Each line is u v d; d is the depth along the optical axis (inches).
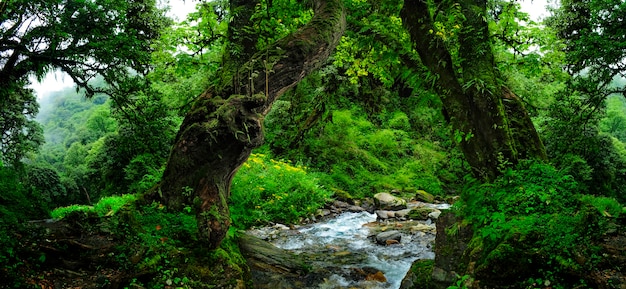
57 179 802.8
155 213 201.5
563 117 382.3
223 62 242.4
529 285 158.4
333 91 361.1
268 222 409.7
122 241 181.2
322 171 648.4
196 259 182.7
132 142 468.1
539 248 165.5
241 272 187.0
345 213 498.3
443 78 232.8
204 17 285.3
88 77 303.9
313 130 666.2
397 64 289.4
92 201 978.1
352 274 255.3
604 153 515.5
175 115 525.0
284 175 499.5
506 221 185.3
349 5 254.5
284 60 207.0
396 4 279.9
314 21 226.7
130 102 350.3
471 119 226.4
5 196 227.8
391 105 858.1
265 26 251.1
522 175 206.4
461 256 199.5
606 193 513.0
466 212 213.5
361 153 703.7
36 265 154.2
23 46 263.1
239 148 190.2
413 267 232.7
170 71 338.6
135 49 295.0
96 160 657.6
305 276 247.1
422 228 395.2
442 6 248.7
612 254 158.1
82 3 266.4
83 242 177.6
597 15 277.0
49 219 234.5
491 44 249.9
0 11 256.2
